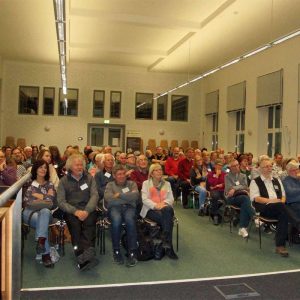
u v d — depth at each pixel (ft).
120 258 12.13
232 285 10.29
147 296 9.45
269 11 23.63
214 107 42.63
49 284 10.19
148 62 42.11
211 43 31.50
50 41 33.04
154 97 45.62
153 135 45.85
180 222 18.67
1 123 41.88
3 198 3.89
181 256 13.00
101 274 11.06
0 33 30.73
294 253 13.52
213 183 19.84
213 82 43.14
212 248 14.07
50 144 43.55
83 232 11.74
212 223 18.49
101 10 25.96
